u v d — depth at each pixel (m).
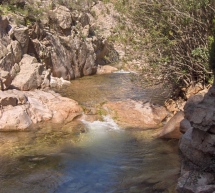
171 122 9.07
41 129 9.73
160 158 7.96
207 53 10.02
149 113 10.56
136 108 10.88
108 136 9.30
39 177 7.11
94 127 9.93
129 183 6.85
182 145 7.09
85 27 17.73
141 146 8.66
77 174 7.29
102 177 7.16
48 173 7.29
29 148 8.53
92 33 18.41
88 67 17.09
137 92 12.84
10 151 8.34
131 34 11.32
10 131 9.62
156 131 9.57
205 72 10.56
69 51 16.05
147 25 11.15
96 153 8.29
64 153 8.27
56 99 11.41
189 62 10.96
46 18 15.56
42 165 7.64
